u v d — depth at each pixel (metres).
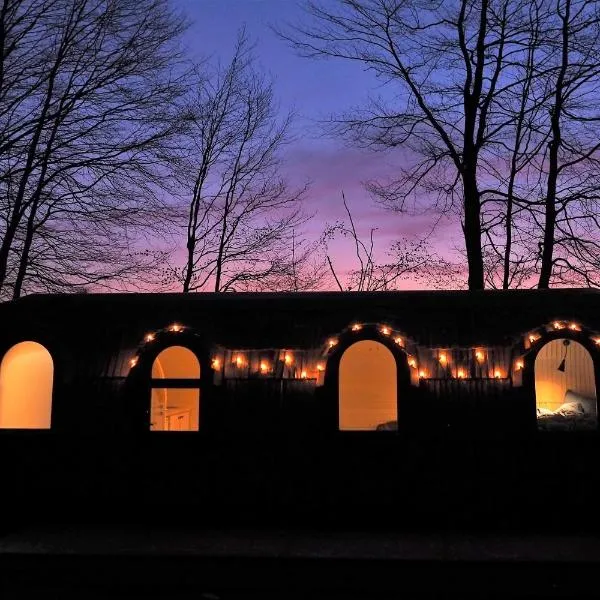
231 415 6.93
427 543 6.10
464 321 7.00
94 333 7.29
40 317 7.33
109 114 12.04
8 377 7.22
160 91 12.43
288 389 6.93
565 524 6.52
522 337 6.84
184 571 5.71
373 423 6.94
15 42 11.53
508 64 14.12
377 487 6.71
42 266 12.66
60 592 5.55
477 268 14.03
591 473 6.56
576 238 13.56
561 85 13.72
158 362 7.25
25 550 5.93
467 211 14.20
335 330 7.06
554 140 13.96
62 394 7.10
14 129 11.53
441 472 6.67
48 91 11.78
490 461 6.64
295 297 7.41
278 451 6.86
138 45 12.10
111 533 6.52
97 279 12.95
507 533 6.45
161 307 7.34
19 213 11.87
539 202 13.80
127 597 5.45
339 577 5.61
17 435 7.07
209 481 6.89
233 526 6.78
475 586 5.50
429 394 6.77
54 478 7.00
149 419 7.05
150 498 6.91
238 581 5.67
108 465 6.98
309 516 6.75
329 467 6.79
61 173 12.04
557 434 6.62
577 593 5.43
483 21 14.11
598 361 6.64
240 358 7.07
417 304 7.14
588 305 6.90
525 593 5.46
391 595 5.53
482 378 6.76
